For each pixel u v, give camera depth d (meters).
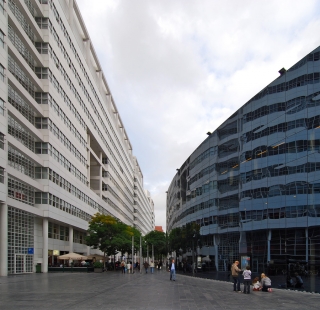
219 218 46.19
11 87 45.62
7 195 43.06
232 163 42.75
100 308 15.62
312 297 22.27
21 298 19.42
